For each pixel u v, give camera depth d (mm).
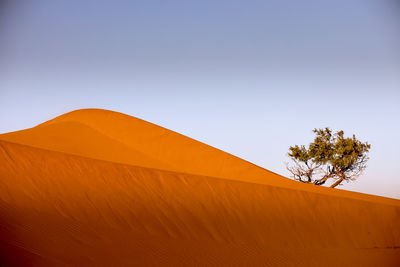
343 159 33188
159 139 28641
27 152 15734
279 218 16984
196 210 15625
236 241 14273
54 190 13930
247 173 26578
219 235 14344
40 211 12266
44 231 10688
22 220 11086
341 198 19781
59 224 11578
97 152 23938
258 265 12195
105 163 16859
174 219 14469
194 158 27734
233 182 18844
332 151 33812
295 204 18391
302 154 34406
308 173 34875
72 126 26922
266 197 18281
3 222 10523
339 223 17781
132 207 14336
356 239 16922
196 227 14461
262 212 17016
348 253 15422
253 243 14438
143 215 14078
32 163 15156
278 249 14406
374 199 22328
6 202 12227
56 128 25828
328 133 34594
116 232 12250
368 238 17203
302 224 16969
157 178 17062
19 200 12656
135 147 27156
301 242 15586
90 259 9695
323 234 16672
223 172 26625
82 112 30000
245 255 12938
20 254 8766
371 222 18344
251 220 16172
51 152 16344
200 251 12352
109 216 13297
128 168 17031
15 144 16062
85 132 26641
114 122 29047
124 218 13453
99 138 26531
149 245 11812
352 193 23219
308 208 18297
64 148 22578
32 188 13688
